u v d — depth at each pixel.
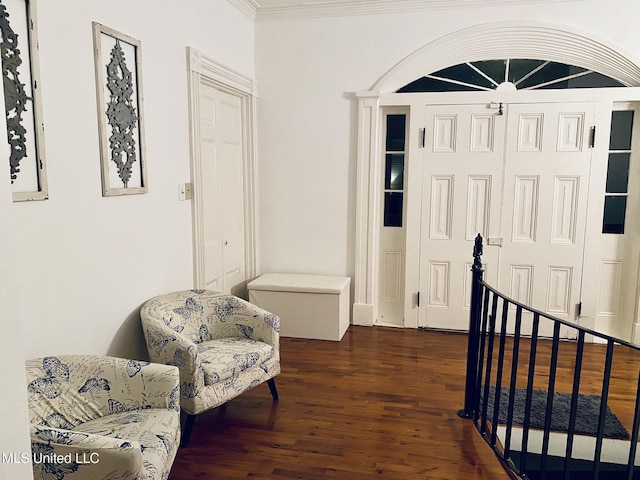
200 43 3.15
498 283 3.97
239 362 2.46
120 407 1.91
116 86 2.29
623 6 3.48
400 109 4.02
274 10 3.94
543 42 3.65
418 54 3.79
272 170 4.21
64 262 2.02
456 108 3.84
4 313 0.82
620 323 3.86
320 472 2.16
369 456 2.28
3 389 0.83
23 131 1.75
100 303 2.26
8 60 1.67
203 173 3.37
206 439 2.43
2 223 0.81
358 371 3.25
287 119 4.12
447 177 3.94
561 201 3.78
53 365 1.83
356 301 4.20
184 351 2.23
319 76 4.02
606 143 3.64
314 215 4.20
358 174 4.02
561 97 3.66
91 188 2.16
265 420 2.61
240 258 4.13
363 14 3.86
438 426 2.56
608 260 3.82
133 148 2.46
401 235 4.16
